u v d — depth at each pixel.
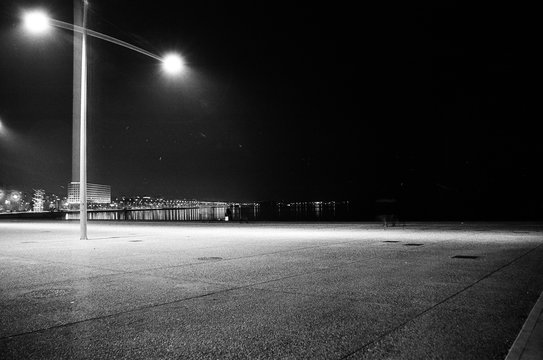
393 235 21.45
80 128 20.56
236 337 5.14
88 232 27.27
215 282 8.66
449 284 8.26
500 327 5.45
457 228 26.62
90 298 7.29
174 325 5.66
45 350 4.75
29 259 12.65
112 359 4.48
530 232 22.50
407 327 5.48
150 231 27.89
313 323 5.70
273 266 10.84
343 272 9.82
